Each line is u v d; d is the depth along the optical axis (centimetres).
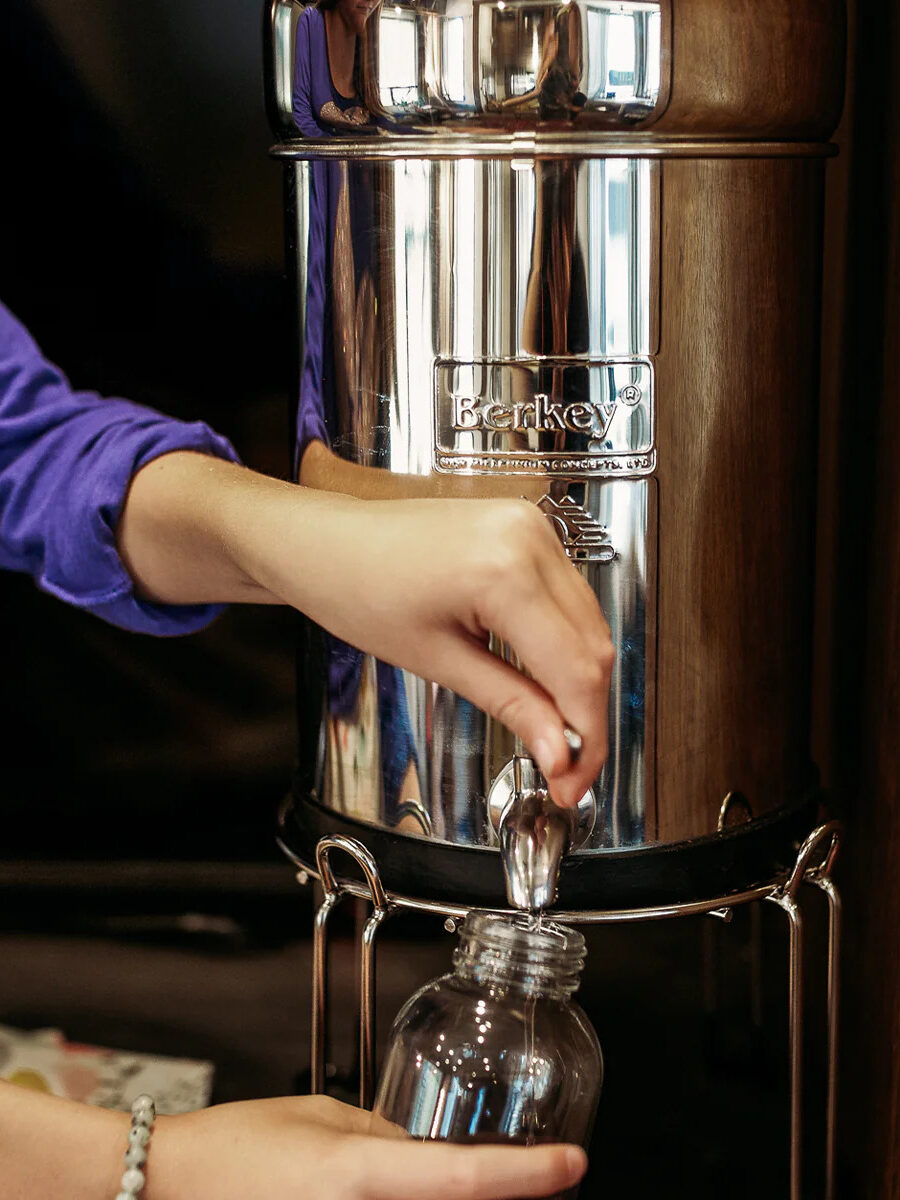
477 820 52
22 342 65
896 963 59
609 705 52
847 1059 69
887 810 61
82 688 81
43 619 81
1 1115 49
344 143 52
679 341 51
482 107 48
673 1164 75
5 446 61
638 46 47
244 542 49
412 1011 48
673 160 50
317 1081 58
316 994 57
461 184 50
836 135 69
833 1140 56
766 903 74
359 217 52
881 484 62
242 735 81
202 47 74
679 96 48
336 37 51
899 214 59
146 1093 77
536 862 45
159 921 83
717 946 75
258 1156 46
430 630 44
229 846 82
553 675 42
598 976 76
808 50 51
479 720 51
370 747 55
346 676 55
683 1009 76
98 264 77
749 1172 75
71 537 58
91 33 74
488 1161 43
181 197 76
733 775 54
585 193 49
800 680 58
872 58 63
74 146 76
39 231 77
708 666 53
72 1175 48
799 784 58
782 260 54
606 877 51
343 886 56
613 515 51
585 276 50
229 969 82
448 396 51
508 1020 46
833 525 71
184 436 58
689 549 52
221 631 80
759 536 54
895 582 60
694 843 53
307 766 59
